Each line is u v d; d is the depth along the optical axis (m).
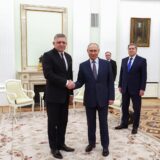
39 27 7.07
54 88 3.18
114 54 7.59
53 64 3.15
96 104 3.29
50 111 3.23
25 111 6.22
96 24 7.46
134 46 4.25
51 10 7.12
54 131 3.29
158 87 8.19
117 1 7.53
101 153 3.43
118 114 5.80
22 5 6.84
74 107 6.22
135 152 3.48
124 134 4.29
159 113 5.95
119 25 7.79
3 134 4.29
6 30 6.66
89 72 3.29
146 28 7.96
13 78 6.83
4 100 6.77
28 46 7.02
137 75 4.22
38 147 3.67
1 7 6.59
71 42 7.39
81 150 3.55
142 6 7.89
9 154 3.40
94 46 3.24
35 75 6.79
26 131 4.48
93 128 3.47
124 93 4.40
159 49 8.12
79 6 7.23
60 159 3.22
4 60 6.71
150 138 4.08
